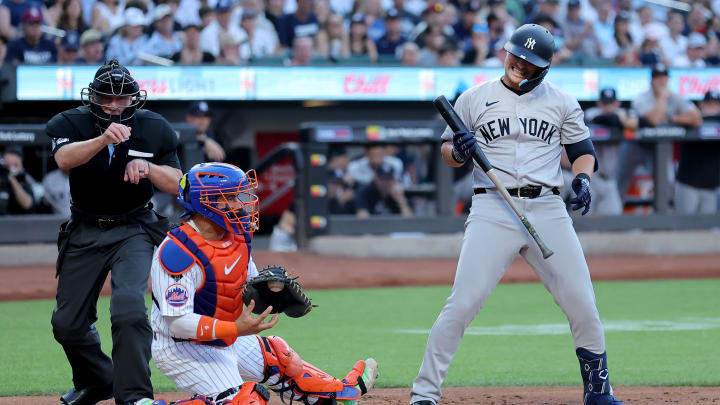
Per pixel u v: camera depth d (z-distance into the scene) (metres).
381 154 49.12
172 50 51.81
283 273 15.38
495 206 17.89
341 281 43.47
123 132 16.52
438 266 46.94
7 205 43.72
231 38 52.56
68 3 52.50
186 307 14.89
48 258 44.19
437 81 53.88
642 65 56.47
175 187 17.70
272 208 55.12
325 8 58.34
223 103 54.59
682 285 44.38
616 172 51.44
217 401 15.30
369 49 57.41
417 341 29.05
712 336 29.95
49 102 50.12
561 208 18.06
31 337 29.66
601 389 18.25
